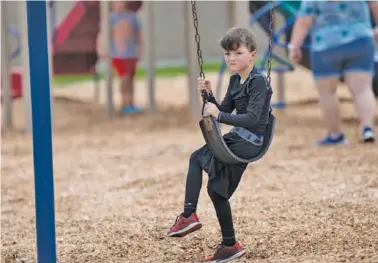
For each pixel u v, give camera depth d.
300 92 26.83
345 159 13.55
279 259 7.89
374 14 15.52
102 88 30.70
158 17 37.56
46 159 7.29
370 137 15.07
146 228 9.75
